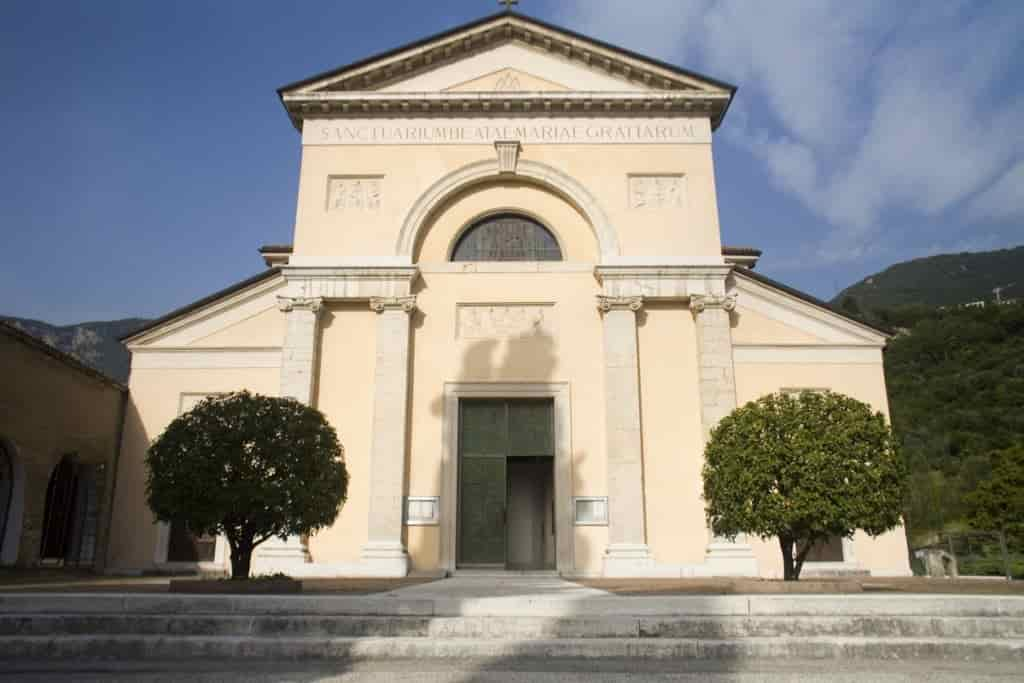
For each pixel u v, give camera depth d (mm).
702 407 19438
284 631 9109
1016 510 26812
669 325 20312
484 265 20641
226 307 21250
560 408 19766
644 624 9070
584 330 20297
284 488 12086
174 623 9133
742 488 12703
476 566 19141
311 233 20531
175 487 11945
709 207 20922
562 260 20969
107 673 7664
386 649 8578
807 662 8414
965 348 65500
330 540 18641
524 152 21266
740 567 18297
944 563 20797
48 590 12406
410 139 21281
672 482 19219
